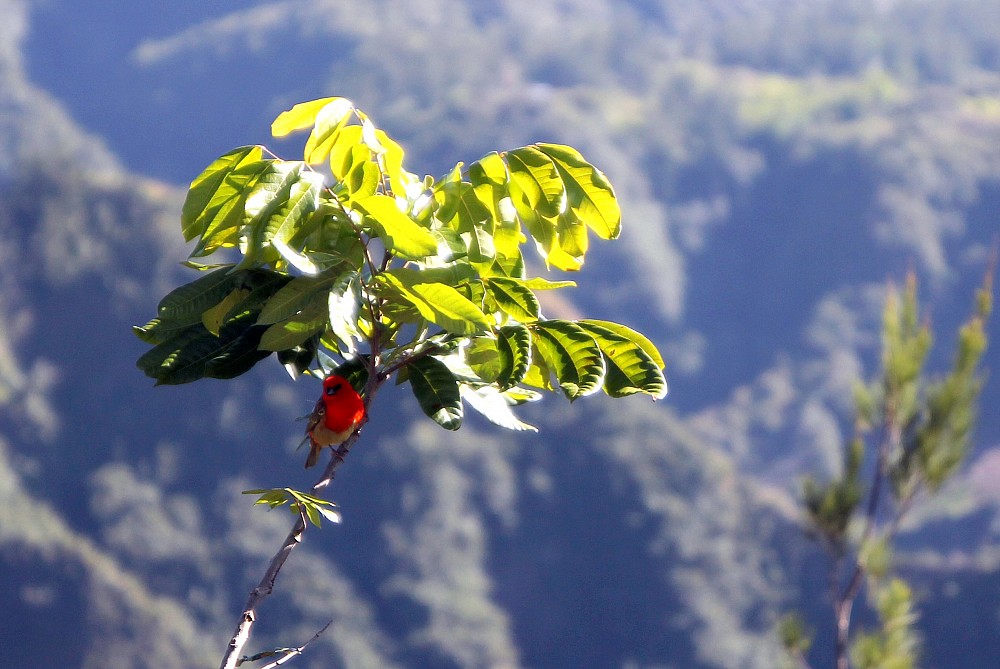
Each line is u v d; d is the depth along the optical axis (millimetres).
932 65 151750
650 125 124938
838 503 7277
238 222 2928
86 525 42656
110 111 159250
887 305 7312
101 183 54875
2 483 42719
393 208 2854
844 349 95562
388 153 3164
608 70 145625
